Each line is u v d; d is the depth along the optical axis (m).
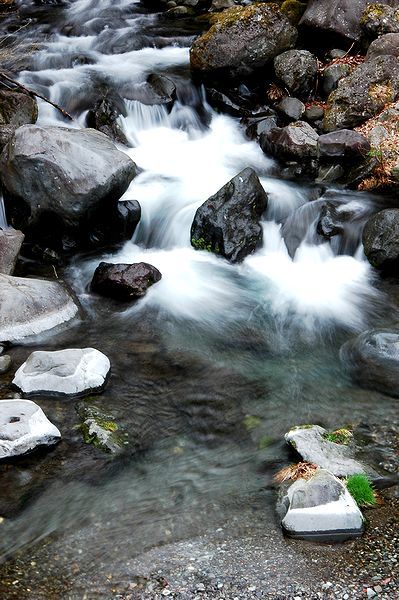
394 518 4.73
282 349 6.83
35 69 12.02
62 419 5.71
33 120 9.95
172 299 7.60
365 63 10.70
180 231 8.72
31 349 6.63
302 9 12.52
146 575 4.29
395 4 11.70
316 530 4.57
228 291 7.83
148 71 12.06
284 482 5.00
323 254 8.55
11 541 4.54
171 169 9.93
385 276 8.15
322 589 4.18
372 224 8.28
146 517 4.76
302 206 8.95
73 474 5.14
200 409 5.90
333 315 7.43
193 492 4.99
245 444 5.49
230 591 4.18
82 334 6.95
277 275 8.19
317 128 10.49
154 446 5.46
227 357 6.67
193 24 14.76
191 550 4.49
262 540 4.57
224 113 11.38
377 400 6.00
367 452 5.36
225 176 9.77
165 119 11.09
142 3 16.38
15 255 7.88
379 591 4.16
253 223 8.49
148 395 6.07
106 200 8.14
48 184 7.91
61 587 4.21
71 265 8.20
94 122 10.45
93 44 13.45
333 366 6.54
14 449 5.23
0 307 6.72
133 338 6.92
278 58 11.09
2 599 4.11
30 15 15.43
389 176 9.37
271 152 10.20
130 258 8.41
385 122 10.10
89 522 4.71
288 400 6.02
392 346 6.42
